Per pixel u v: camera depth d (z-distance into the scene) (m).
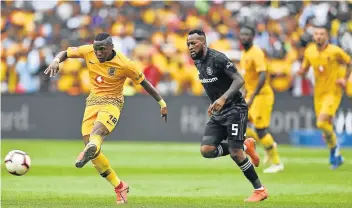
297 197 25.47
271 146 36.16
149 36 68.25
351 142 56.72
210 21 69.12
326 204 23.33
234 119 23.09
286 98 58.69
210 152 23.42
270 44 64.81
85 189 27.98
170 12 70.12
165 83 64.50
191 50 22.55
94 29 69.25
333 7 66.94
